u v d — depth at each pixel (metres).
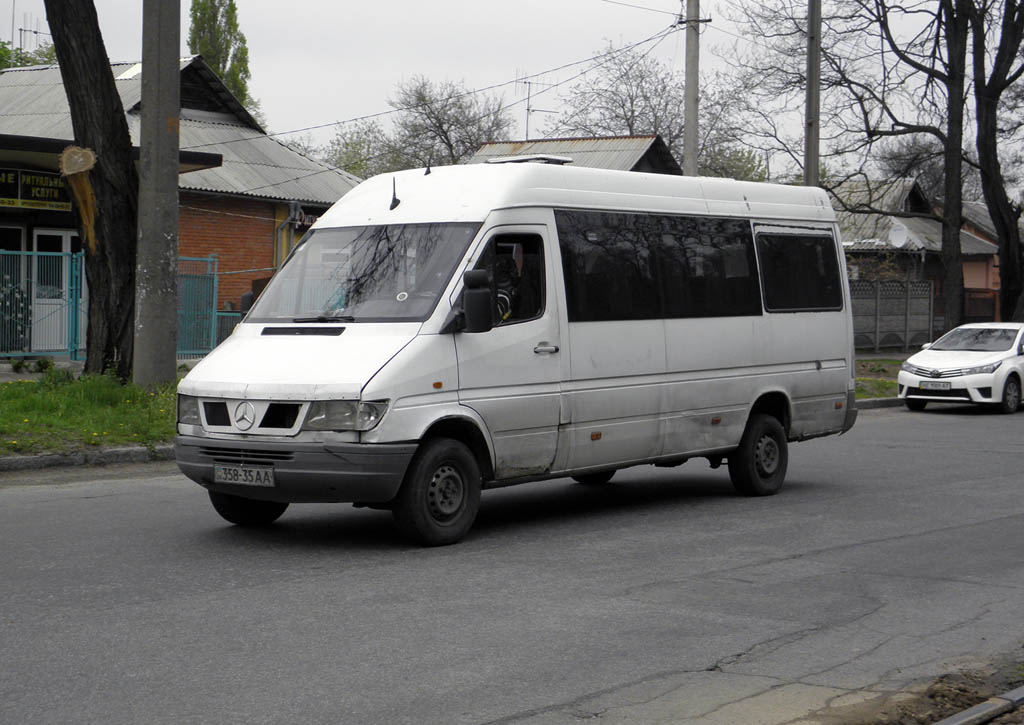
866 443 16.83
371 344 8.41
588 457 9.71
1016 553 8.73
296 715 4.94
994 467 14.04
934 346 23.47
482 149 41.44
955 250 32.03
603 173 10.09
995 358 22.22
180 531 9.15
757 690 5.40
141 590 7.15
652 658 5.88
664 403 10.33
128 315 16.47
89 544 8.56
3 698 5.11
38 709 4.97
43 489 11.15
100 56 16.08
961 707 5.21
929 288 38.91
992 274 58.06
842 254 12.50
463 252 8.82
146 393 15.03
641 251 10.22
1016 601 7.23
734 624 6.57
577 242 9.65
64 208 26.42
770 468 11.60
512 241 9.16
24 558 8.02
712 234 10.96
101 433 13.23
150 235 15.41
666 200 10.56
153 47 15.25
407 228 9.18
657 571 7.94
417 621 6.50
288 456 8.12
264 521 9.48
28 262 23.38
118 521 9.53
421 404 8.31
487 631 6.32
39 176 25.91
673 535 9.35
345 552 8.41
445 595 7.12
